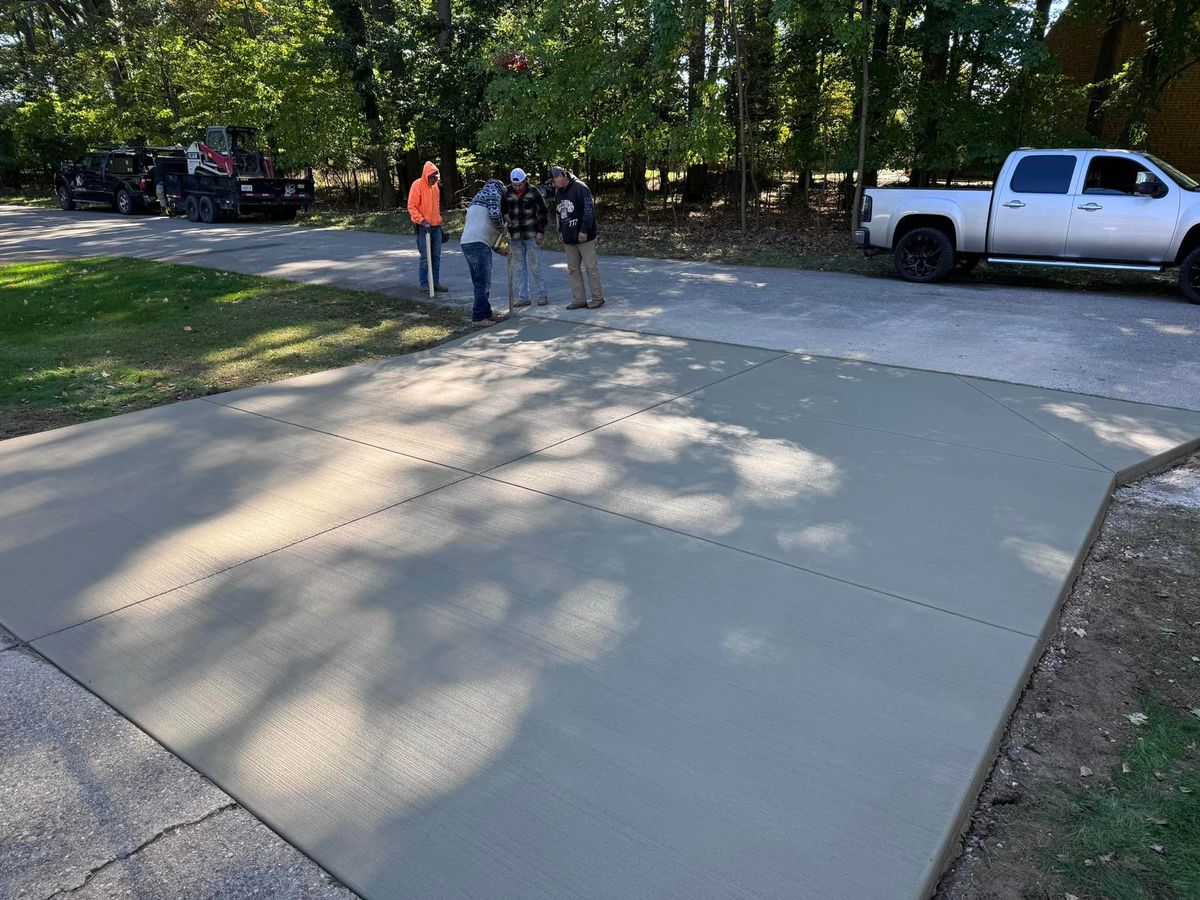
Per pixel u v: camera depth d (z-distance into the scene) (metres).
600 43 17.17
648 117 16.66
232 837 2.37
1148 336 8.05
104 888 2.20
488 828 2.36
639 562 3.86
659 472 4.91
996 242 10.77
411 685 3.01
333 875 2.23
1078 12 15.46
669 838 2.31
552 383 6.83
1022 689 3.01
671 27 14.99
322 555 3.99
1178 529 4.31
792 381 6.71
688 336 8.31
